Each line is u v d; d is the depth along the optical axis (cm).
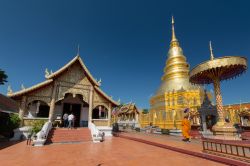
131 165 798
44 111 2128
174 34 4688
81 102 2373
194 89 3372
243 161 745
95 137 1612
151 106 4222
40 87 1898
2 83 2236
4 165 788
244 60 1370
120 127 4169
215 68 1380
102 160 891
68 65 2022
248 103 2895
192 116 2506
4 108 2159
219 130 1359
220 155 870
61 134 1662
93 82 2186
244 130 1919
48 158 928
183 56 4297
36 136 1388
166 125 3006
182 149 1098
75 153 1069
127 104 4503
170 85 3844
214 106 1853
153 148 1277
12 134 1712
